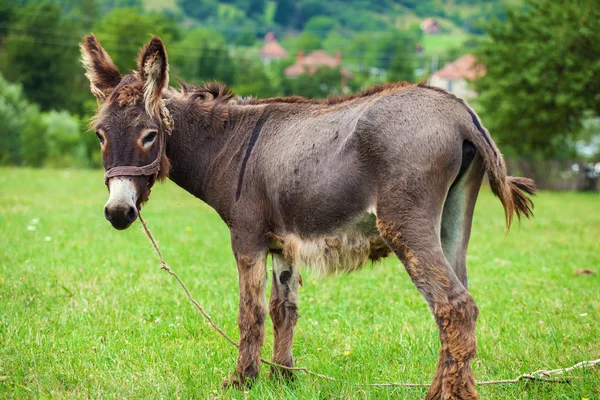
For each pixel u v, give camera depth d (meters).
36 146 32.56
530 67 25.73
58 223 11.72
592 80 24.22
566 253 10.19
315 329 6.03
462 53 78.44
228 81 57.16
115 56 52.44
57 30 57.53
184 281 7.72
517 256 10.00
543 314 6.46
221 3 144.75
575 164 28.98
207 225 12.66
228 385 4.53
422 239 3.76
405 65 64.88
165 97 4.76
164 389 4.51
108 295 6.96
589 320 6.21
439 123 3.85
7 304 6.38
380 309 6.75
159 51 4.25
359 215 4.01
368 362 5.11
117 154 4.23
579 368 4.68
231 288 7.47
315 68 61.38
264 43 121.81
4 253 8.78
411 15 159.88
